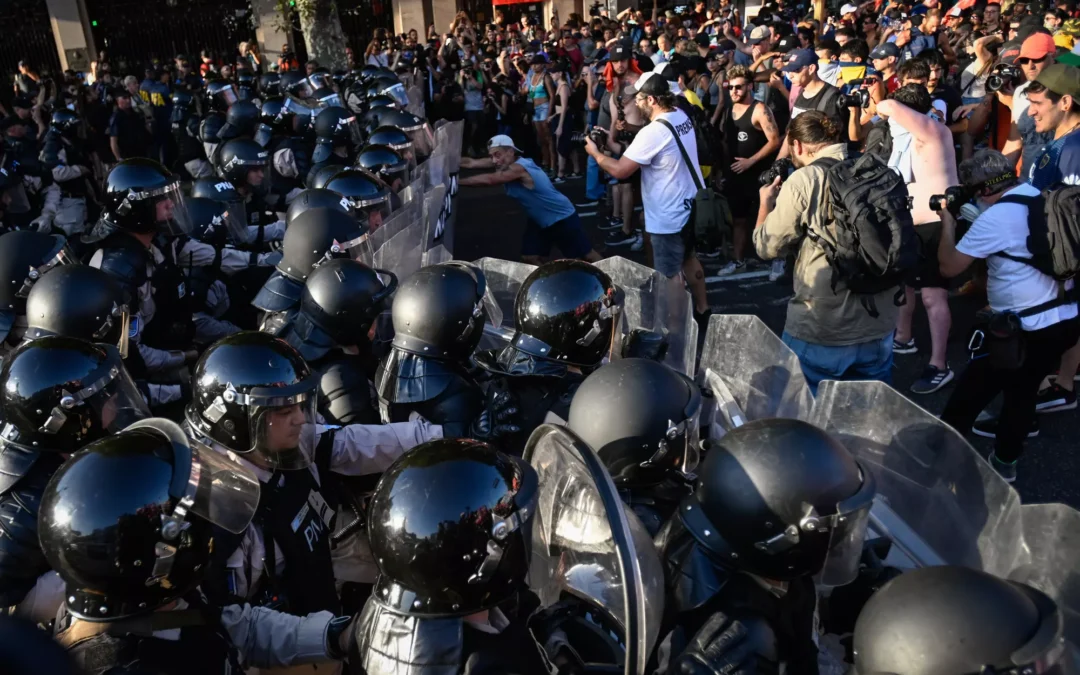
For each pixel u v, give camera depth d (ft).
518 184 17.99
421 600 4.91
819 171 11.03
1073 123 13.88
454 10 70.79
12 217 26.68
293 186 20.21
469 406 8.04
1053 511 5.26
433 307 8.10
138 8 67.51
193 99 36.88
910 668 4.09
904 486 6.61
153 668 4.92
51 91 45.24
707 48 32.89
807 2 51.83
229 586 6.08
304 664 5.77
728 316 8.39
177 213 12.62
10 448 6.92
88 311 9.19
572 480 5.45
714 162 23.29
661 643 5.15
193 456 5.40
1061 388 13.71
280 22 58.18
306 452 6.79
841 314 11.05
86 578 4.89
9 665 3.62
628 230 24.86
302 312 9.18
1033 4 31.27
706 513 5.26
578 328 7.52
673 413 6.07
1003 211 10.98
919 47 28.09
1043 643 3.99
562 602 5.33
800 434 5.14
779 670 5.03
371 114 22.45
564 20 71.20
